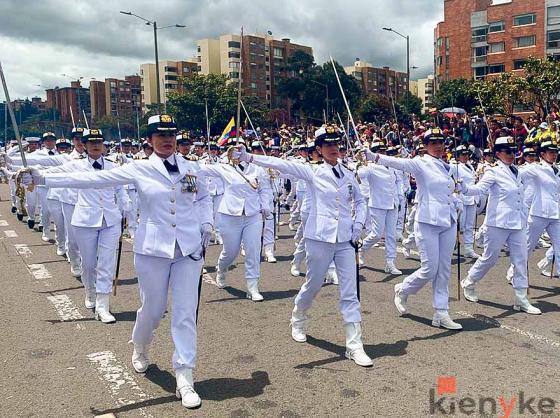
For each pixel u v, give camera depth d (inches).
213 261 398.6
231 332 240.2
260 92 3265.3
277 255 425.4
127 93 3513.8
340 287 212.1
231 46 3211.1
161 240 176.7
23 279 341.7
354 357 203.3
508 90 1076.5
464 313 266.5
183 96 1712.6
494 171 271.7
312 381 187.6
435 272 244.8
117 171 179.8
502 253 425.7
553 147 311.1
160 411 167.0
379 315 263.9
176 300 178.2
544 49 2059.5
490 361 203.8
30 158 296.2
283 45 3351.4
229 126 539.5
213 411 166.6
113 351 217.2
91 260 266.7
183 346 175.8
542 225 314.2
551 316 260.8
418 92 3491.6
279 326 248.5
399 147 518.9
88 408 169.5
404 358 207.5
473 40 2222.0
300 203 530.9
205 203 187.9
